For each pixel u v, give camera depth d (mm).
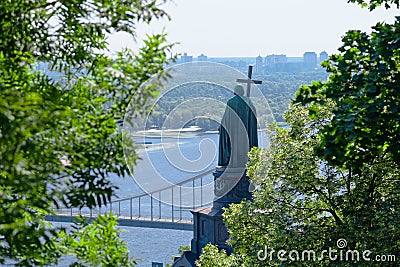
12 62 10992
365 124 19062
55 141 9406
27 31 11078
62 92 11281
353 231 27156
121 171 11086
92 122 11078
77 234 12148
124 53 11734
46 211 10789
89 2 10867
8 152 8094
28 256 10938
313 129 30219
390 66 19438
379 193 28688
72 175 10758
